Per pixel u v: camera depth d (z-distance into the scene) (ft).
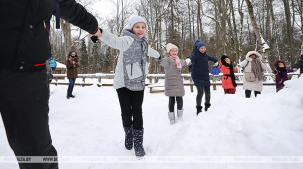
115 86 7.53
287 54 86.02
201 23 72.59
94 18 5.06
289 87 7.02
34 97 3.44
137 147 7.04
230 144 5.51
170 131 9.90
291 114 5.30
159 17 63.57
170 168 5.63
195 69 13.43
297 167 3.89
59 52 117.08
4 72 3.18
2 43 3.06
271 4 72.79
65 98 20.84
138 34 7.82
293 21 77.41
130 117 7.77
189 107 16.79
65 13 4.22
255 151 4.79
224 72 16.65
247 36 94.79
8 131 3.41
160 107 17.12
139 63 7.51
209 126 6.85
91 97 21.08
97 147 8.21
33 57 3.40
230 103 7.72
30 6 3.17
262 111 6.13
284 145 4.40
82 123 11.90
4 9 2.97
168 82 12.17
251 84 16.99
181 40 76.69
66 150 7.88
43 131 3.62
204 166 5.14
